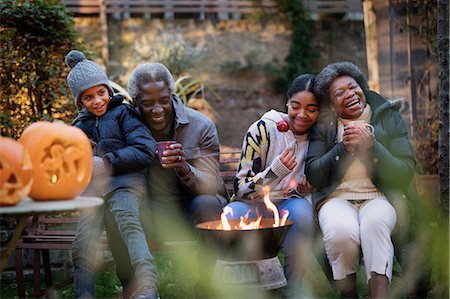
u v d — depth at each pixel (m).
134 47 11.90
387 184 3.97
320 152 4.06
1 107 5.30
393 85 7.49
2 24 5.28
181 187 4.27
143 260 3.67
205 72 12.02
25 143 3.20
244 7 12.30
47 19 5.37
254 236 3.40
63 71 5.46
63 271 5.23
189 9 12.10
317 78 4.08
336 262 3.83
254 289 3.42
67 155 3.23
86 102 4.18
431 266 4.07
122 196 3.88
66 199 3.23
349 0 12.57
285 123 3.99
